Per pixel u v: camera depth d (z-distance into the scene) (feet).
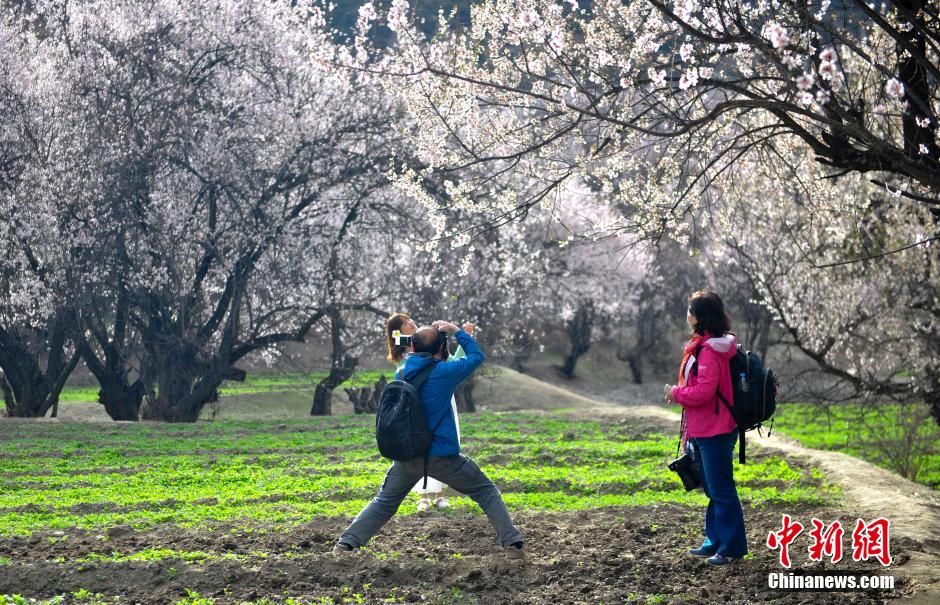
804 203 52.80
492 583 24.82
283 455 58.18
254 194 89.86
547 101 31.24
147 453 60.34
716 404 26.05
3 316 86.43
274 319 98.94
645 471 49.21
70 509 37.99
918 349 74.64
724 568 26.63
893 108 39.88
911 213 68.33
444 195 90.12
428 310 101.40
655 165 37.60
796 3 28.30
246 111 90.58
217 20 88.79
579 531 31.78
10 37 87.61
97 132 84.23
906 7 32.89
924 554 27.63
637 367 223.71
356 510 36.04
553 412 91.20
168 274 87.15
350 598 23.39
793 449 57.26
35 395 92.53
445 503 36.50
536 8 33.83
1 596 22.26
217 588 23.97
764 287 80.38
